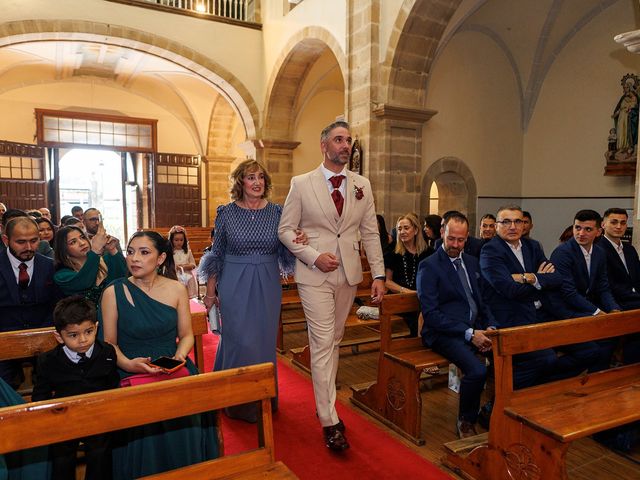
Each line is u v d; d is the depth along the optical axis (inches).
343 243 119.6
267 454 76.8
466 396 121.3
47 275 124.9
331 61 419.5
